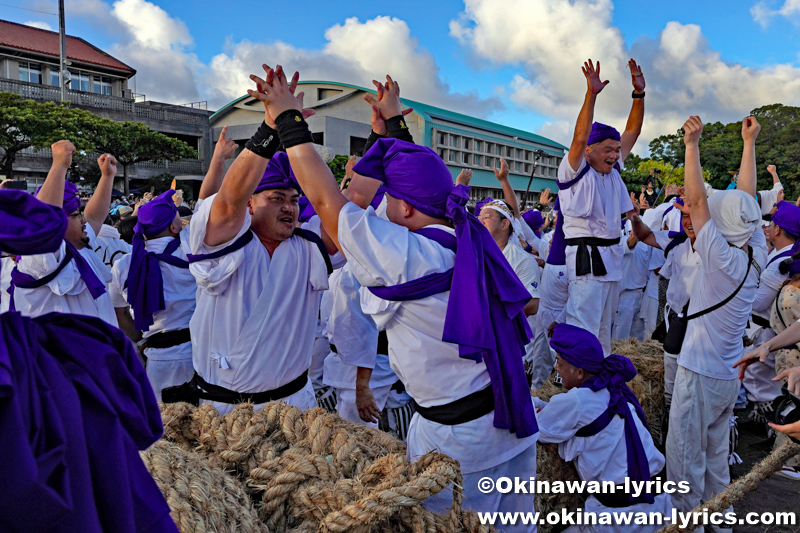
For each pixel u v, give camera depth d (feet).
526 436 6.43
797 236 15.17
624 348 15.84
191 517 5.43
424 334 6.35
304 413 7.95
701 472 11.16
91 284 10.93
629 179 139.33
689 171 10.89
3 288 10.91
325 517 6.03
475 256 6.22
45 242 3.44
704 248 10.70
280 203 8.71
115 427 3.55
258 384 8.79
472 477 6.54
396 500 5.67
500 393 6.26
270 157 7.68
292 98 6.70
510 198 18.58
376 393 12.74
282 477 6.56
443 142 167.22
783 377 7.69
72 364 3.56
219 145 11.28
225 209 8.13
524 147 198.39
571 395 9.68
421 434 6.84
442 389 6.46
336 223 6.38
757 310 15.80
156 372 13.15
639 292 22.09
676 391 11.40
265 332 8.66
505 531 6.92
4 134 101.96
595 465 9.59
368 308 6.50
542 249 20.93
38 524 3.07
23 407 3.13
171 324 13.12
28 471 2.99
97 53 154.61
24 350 3.28
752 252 11.12
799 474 12.91
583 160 13.03
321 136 151.64
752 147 13.47
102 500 3.41
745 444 15.37
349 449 7.16
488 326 6.03
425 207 6.58
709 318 10.95
